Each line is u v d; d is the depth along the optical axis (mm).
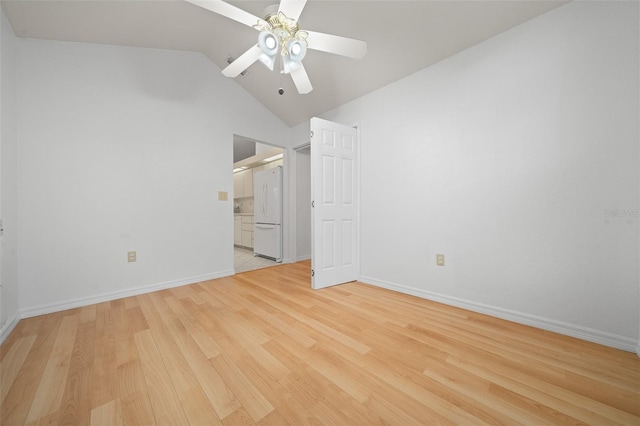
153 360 1367
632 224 1421
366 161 2852
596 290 1526
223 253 3152
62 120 2166
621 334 1454
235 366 1313
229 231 3201
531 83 1738
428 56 2184
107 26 2139
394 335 1638
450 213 2166
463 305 2090
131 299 2359
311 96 3146
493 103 1913
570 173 1604
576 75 1572
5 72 1784
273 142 3801
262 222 4504
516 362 1336
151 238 2611
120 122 2447
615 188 1464
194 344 1534
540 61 1699
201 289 2656
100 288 2316
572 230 1603
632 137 1412
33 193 2027
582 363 1320
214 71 3092
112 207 2395
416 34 2020
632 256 1423
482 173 1976
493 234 1929
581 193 1568
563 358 1368
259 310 2072
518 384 1166
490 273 1947
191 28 2406
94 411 1017
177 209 2785
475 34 1910
